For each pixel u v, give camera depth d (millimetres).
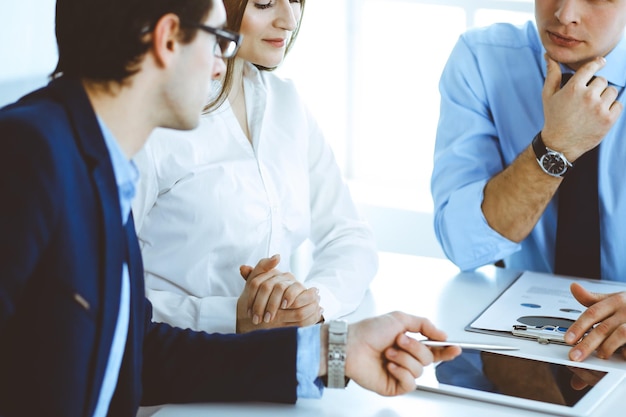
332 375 1461
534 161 2035
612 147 2152
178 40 1220
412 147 3945
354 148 4035
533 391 1483
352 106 3984
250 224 1884
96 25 1193
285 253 1985
